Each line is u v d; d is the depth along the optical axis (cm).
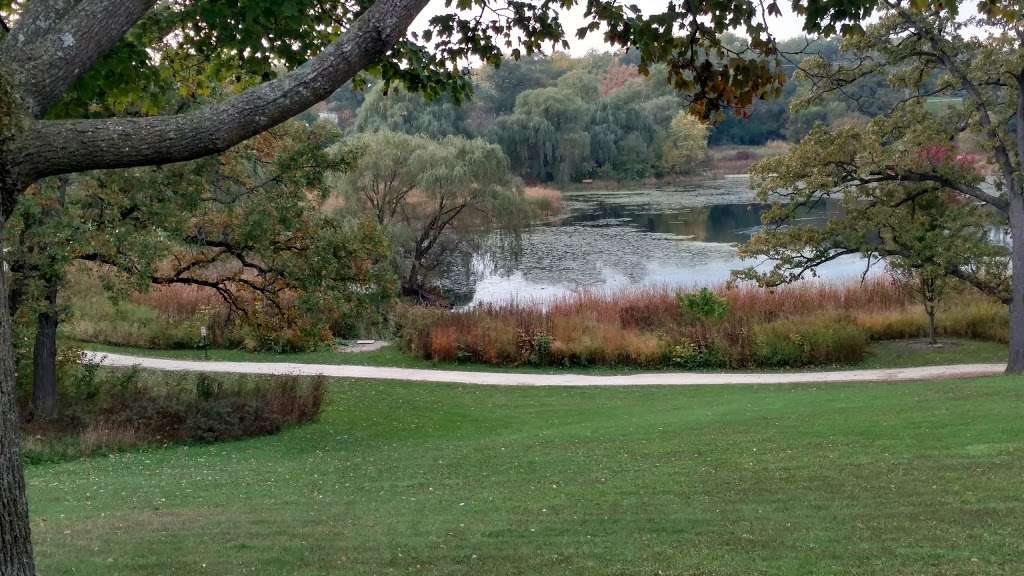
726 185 9056
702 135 9306
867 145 2391
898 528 779
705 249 5041
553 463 1271
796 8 646
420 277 4353
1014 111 2330
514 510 949
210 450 1667
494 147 4372
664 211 6931
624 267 4584
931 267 2456
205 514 976
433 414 2064
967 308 3053
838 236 2561
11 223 1589
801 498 923
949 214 2528
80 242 1614
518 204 4381
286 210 1930
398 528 873
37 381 1886
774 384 2378
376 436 1809
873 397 1717
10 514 407
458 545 793
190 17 819
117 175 1678
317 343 2130
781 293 3303
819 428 1378
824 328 2788
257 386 2103
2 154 416
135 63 819
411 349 2941
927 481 954
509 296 3966
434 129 6394
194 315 3216
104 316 3109
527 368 2770
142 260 1709
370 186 4109
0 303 409
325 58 479
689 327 2881
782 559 703
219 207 1973
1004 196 2419
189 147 452
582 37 721
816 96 2470
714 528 819
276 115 469
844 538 759
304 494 1113
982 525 771
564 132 7994
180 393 2038
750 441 1326
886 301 3228
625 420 1772
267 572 709
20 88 427
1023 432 1170
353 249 2050
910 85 2389
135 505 1057
